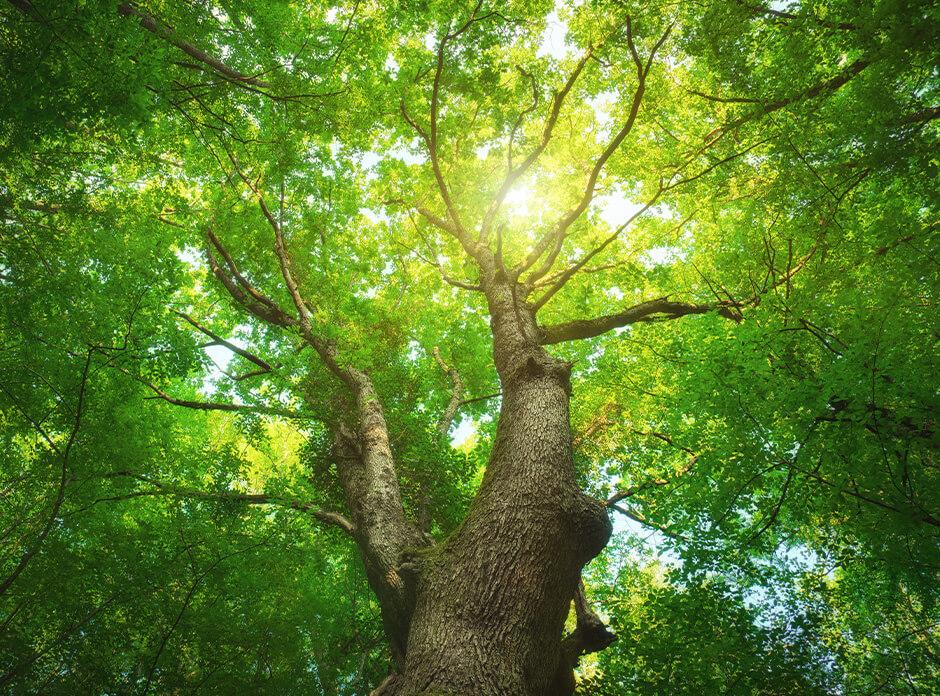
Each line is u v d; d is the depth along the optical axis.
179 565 6.69
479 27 7.23
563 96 7.61
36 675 5.90
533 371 5.96
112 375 6.57
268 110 7.35
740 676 6.08
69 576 6.12
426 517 8.29
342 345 7.86
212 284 10.02
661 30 7.23
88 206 6.74
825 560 7.99
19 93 4.63
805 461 6.27
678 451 7.96
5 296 6.15
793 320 6.26
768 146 7.19
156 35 5.23
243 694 7.19
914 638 8.11
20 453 7.59
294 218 10.38
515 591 4.04
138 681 6.79
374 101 7.79
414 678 3.72
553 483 4.73
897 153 5.44
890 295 5.68
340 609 9.59
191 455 7.98
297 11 7.03
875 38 5.36
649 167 9.13
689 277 10.24
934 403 5.05
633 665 6.91
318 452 8.98
